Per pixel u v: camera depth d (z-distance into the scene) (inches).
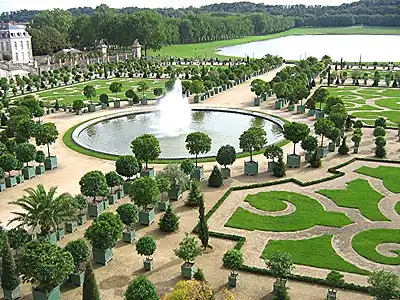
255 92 4842.5
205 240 1879.9
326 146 3262.8
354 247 1930.4
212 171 2642.7
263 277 1721.2
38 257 1501.0
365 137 3543.3
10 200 2448.3
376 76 5851.4
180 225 2148.1
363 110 4458.7
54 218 1905.8
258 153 3157.0
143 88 5049.2
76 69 7278.5
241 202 2388.0
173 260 1846.7
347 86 5861.2
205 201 2401.6
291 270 1642.5
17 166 2642.7
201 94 5024.6
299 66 6328.7
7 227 2113.7
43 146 3371.1
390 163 2942.9
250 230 2087.8
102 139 3607.3
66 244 1894.7
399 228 2089.1
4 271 1582.2
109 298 1599.4
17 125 3164.4
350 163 2957.7
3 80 5738.2
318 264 1804.9
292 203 2368.4
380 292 1457.9
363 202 2365.9
